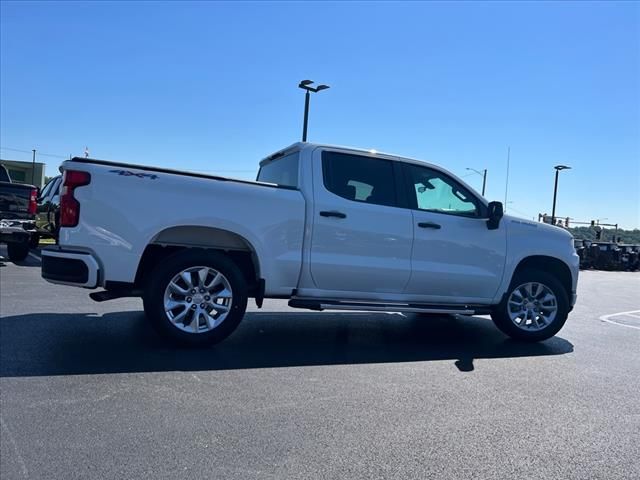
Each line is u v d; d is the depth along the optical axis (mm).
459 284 6391
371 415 3961
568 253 6938
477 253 6457
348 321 7664
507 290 6637
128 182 5102
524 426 3887
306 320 7551
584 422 4016
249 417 3814
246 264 5871
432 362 5559
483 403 4336
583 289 16797
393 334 6898
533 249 6742
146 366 4852
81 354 5125
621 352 6500
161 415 3771
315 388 4504
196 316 5410
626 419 4113
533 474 3166
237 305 5488
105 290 5469
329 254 5824
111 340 5672
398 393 4488
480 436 3672
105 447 3254
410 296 6234
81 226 4996
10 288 8789
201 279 5398
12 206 12258
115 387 4285
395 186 6242
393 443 3498
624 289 17625
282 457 3232
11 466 2986
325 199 5852
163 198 5195
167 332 5305
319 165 5961
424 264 6203
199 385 4430
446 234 6312
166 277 5262
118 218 5062
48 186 12805
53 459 3082
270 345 5887
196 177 5348
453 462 3270
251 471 3047
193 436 3459
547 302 6844
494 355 6027
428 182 6465
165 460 3127
